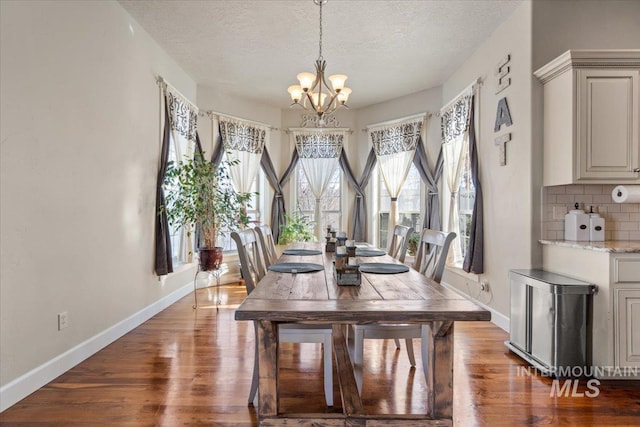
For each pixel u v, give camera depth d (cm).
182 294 480
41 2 235
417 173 566
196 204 442
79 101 273
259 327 169
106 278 308
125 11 336
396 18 347
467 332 345
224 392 229
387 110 595
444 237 237
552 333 251
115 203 322
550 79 296
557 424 197
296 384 242
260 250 297
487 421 199
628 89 272
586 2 309
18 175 218
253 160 599
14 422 195
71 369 260
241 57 435
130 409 209
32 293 229
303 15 343
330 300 164
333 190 646
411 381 246
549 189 307
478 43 396
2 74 208
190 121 486
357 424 168
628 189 268
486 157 388
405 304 158
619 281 239
